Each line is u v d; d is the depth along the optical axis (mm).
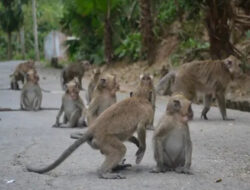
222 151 9500
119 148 7344
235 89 17297
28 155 9227
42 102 18594
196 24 24281
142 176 7516
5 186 7098
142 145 7527
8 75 32219
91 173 7770
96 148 7414
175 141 7562
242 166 8305
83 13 29219
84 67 23953
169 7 27438
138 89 7895
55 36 55125
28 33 77438
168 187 6938
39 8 76312
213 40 19516
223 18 19047
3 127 12773
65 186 7043
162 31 26359
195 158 8875
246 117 14500
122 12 29859
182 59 22656
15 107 17438
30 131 12086
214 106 17375
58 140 10781
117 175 7383
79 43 35469
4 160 8812
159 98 18969
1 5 65562
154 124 13055
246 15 20812
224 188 6945
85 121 13008
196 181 7250
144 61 26203
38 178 7477
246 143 10281
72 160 8758
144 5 25172
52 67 38656
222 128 12273
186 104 7434
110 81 10812
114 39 29812
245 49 19641
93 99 10852
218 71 13797
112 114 7406
